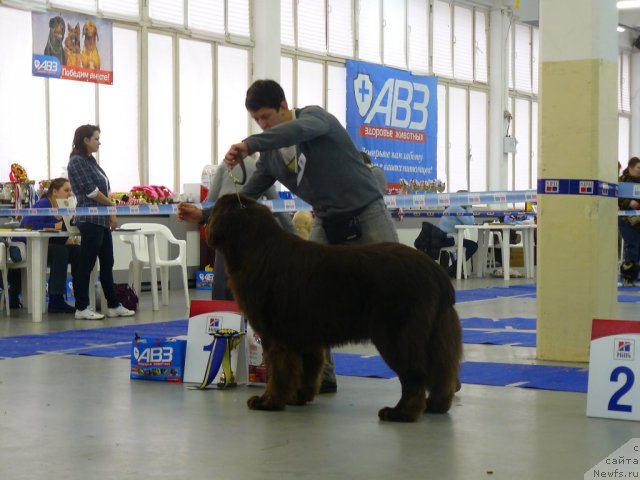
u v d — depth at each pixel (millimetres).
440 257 15109
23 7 12359
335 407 4336
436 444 3537
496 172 21797
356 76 18062
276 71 16188
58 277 9578
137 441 3592
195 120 15258
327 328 3949
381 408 4301
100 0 13578
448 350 3961
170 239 10469
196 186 13617
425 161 19719
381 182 7965
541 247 6043
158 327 8125
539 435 3713
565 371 5512
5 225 9898
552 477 3041
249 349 4957
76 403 4430
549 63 5961
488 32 21750
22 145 12531
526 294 11812
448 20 20609
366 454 3361
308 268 3949
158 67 14562
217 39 15445
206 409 4270
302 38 17281
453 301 4008
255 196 4762
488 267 16859
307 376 4387
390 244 4016
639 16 24547
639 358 4059
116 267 12250
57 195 9500
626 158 26625
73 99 13203
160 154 14648
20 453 3395
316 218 4660
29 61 12547
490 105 21844
